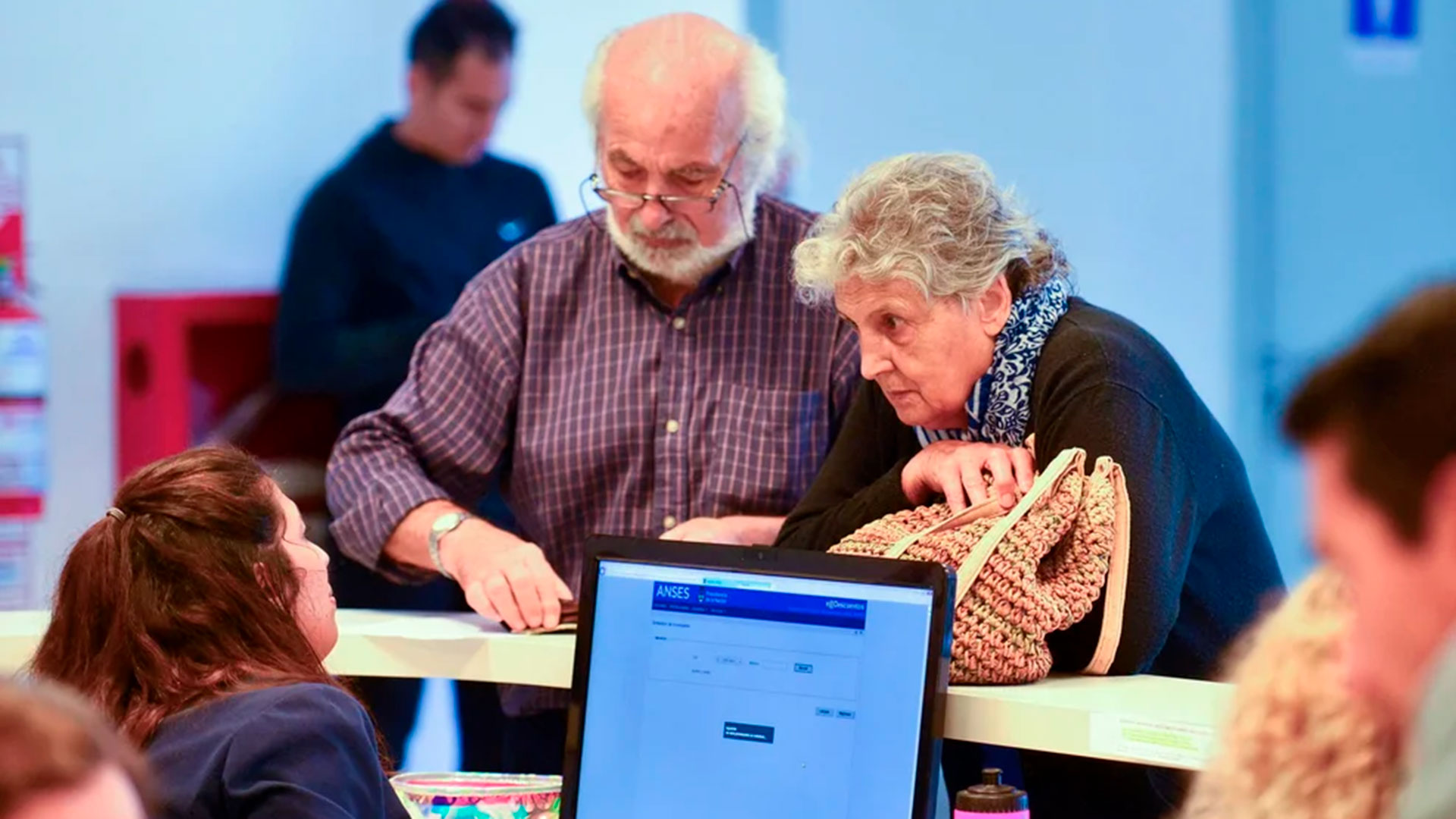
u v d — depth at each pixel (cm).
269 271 910
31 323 866
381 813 358
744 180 544
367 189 851
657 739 380
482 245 870
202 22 889
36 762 188
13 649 448
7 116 862
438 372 566
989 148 1000
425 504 529
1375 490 190
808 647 371
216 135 896
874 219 412
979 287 412
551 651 430
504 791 401
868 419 477
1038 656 380
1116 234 1012
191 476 377
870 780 362
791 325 556
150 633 364
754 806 371
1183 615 427
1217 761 258
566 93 916
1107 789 412
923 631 361
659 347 556
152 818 220
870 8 980
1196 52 1002
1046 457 411
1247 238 1014
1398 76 1014
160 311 870
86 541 373
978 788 354
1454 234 1016
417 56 858
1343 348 198
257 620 371
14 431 865
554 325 566
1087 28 994
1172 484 400
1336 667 243
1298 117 1012
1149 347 421
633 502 557
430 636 445
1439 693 191
